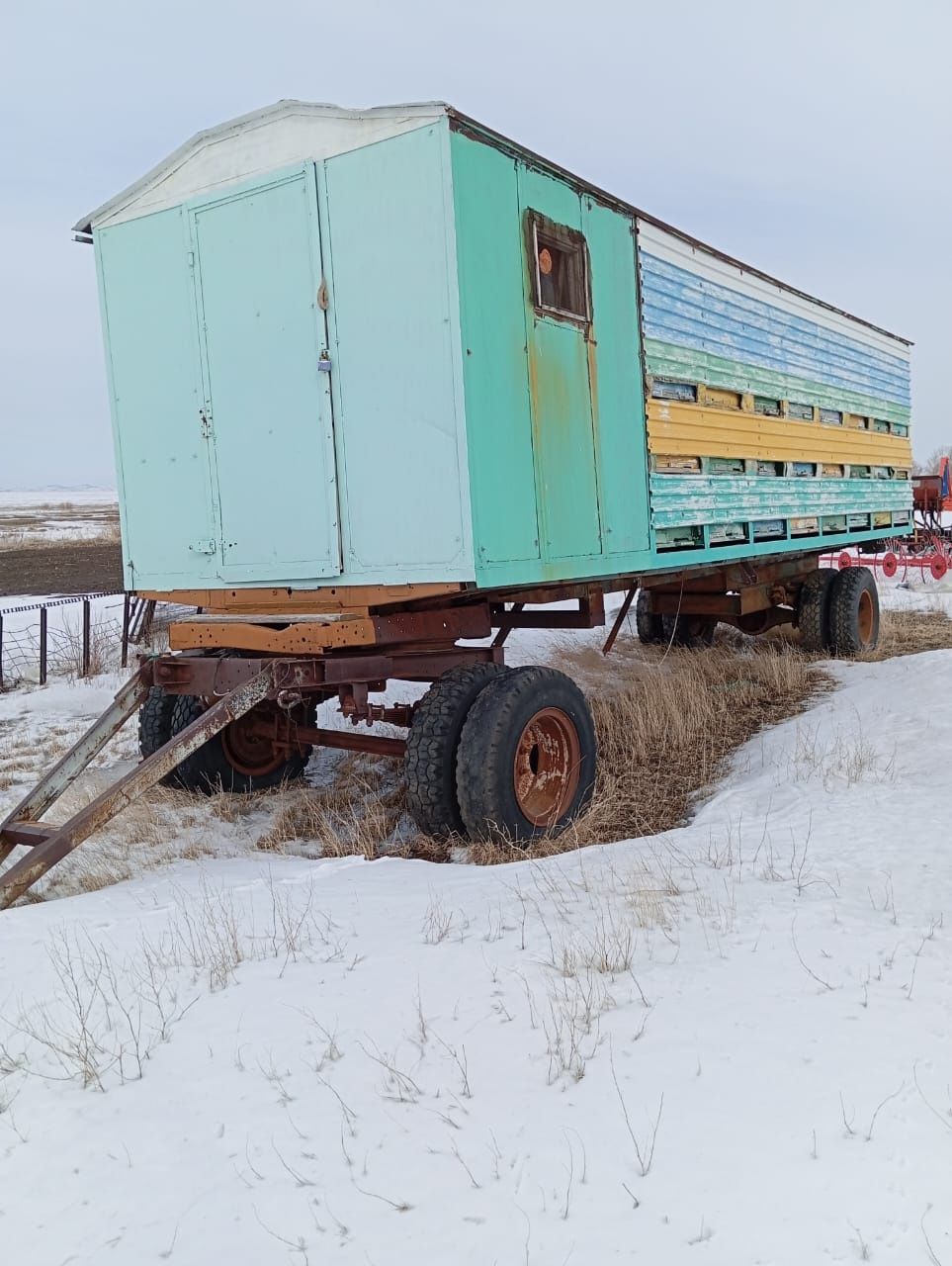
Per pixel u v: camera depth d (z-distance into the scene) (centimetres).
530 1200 223
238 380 593
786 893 396
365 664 565
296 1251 215
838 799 543
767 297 908
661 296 731
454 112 513
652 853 471
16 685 1193
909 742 640
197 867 530
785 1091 254
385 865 504
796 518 983
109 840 588
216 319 599
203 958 366
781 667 993
